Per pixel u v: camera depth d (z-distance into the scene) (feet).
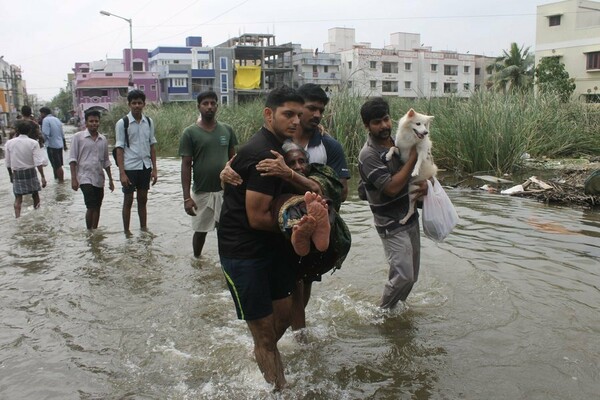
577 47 122.72
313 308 15.37
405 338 13.37
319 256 11.12
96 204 25.31
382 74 176.14
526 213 27.02
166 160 59.62
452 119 43.47
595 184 29.27
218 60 178.09
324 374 11.80
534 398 10.57
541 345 12.67
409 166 13.33
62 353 12.93
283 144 10.77
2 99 225.97
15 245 22.98
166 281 18.02
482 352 12.48
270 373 10.95
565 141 47.24
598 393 10.68
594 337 13.00
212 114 19.49
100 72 192.44
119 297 16.58
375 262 19.42
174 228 25.36
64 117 343.05
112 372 12.01
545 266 18.34
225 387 11.31
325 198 10.73
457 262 18.86
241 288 10.67
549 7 126.72
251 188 10.18
